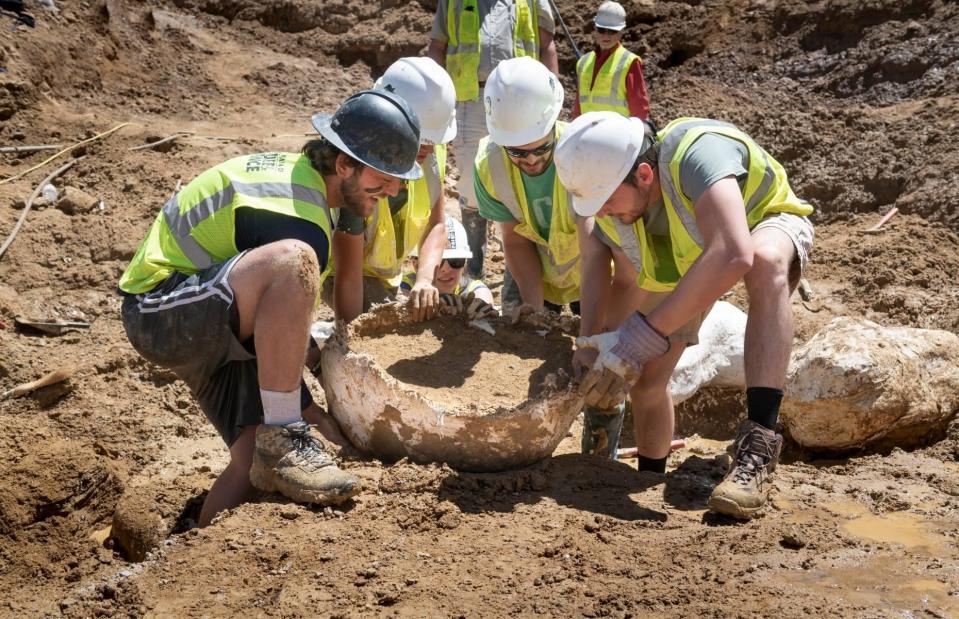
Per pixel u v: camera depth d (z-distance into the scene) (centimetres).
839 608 292
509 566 322
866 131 902
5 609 388
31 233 751
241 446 399
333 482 361
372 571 318
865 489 396
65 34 1033
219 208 378
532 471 388
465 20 763
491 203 493
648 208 389
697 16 1174
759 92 1054
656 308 355
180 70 1130
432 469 377
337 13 1298
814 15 1095
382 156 378
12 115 910
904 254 734
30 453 460
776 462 369
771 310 364
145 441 545
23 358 611
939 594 301
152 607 310
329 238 381
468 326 451
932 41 991
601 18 833
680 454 532
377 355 428
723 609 292
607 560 325
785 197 390
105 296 692
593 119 369
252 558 332
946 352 504
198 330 372
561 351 438
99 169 854
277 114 1080
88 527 451
